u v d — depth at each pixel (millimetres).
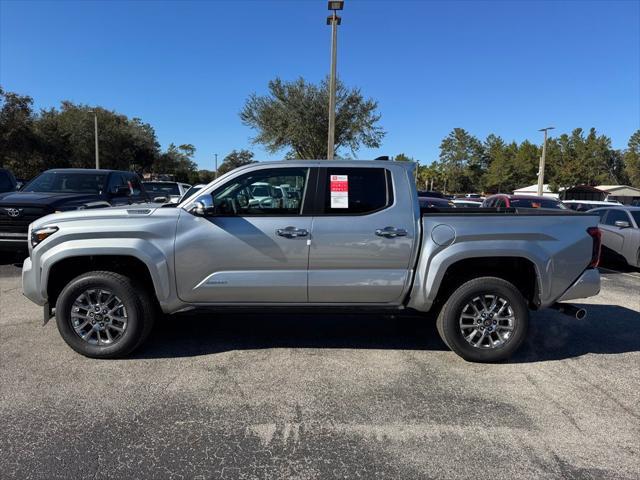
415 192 4555
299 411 3621
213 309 4559
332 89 18297
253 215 4469
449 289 4680
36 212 8086
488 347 4582
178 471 2869
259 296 4508
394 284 4500
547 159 86562
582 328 5859
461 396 3914
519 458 3049
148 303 4531
